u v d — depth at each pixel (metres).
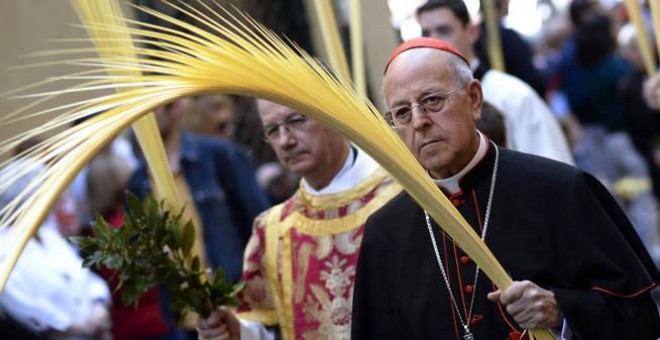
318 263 9.53
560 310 7.45
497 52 13.91
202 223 13.65
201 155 13.84
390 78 7.73
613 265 7.61
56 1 14.19
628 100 21.73
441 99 7.63
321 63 8.27
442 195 7.37
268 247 9.81
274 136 9.55
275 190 15.95
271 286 9.77
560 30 26.70
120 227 9.02
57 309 11.63
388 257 8.27
